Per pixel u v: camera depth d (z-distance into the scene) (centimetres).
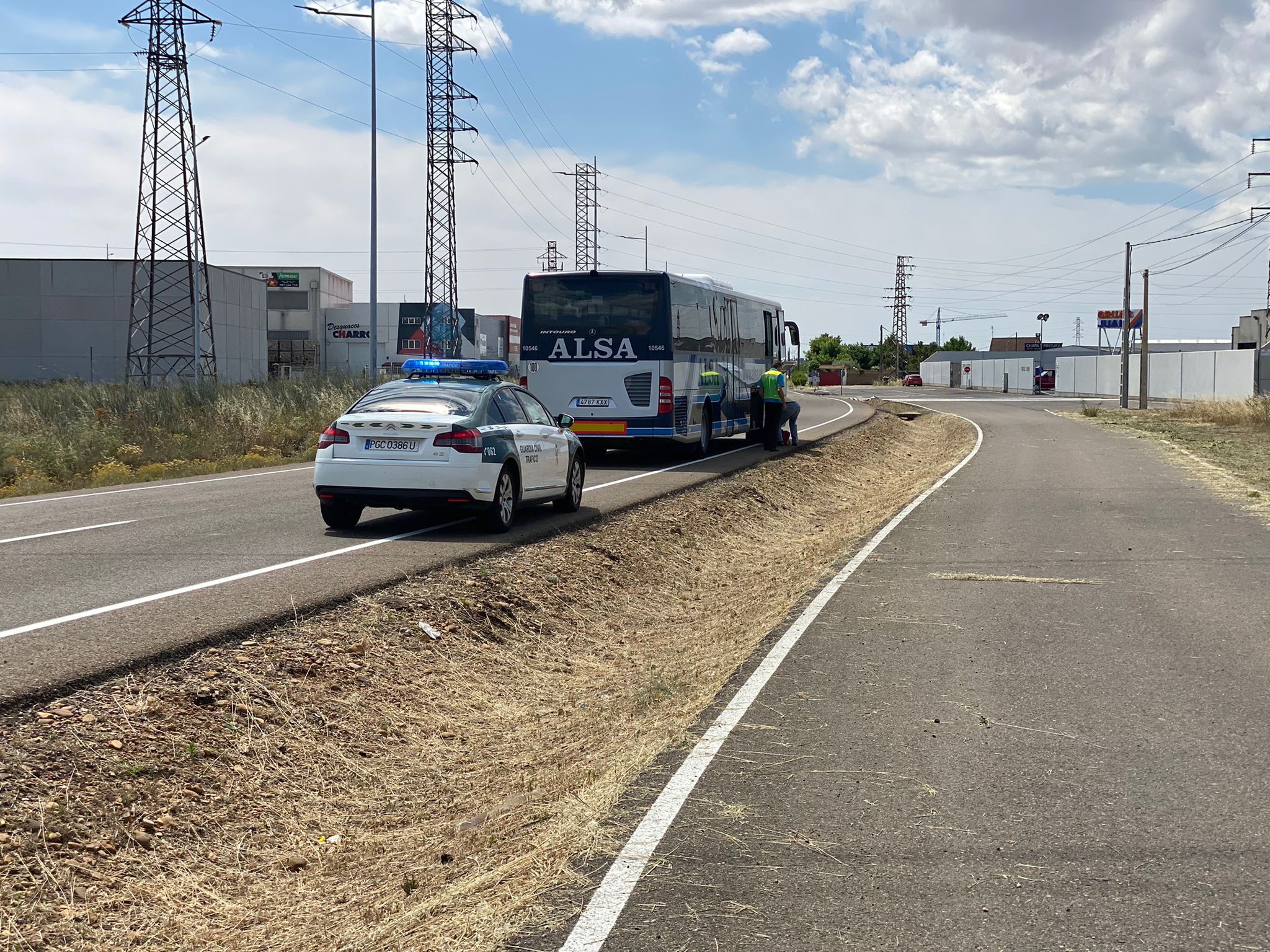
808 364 18325
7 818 464
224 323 6256
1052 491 1972
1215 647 810
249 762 567
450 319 5916
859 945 371
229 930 431
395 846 511
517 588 975
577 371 2230
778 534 1617
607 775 561
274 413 3148
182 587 884
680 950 370
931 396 8669
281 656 694
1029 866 434
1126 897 406
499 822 520
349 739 625
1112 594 1027
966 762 562
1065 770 548
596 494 1683
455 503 1188
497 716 709
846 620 919
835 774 546
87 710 571
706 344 2506
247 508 1472
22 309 5828
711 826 480
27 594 858
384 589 884
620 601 1064
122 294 5866
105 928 419
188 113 4647
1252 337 7825
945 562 1225
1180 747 584
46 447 2283
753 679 732
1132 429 3938
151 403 3108
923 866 435
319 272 9012
